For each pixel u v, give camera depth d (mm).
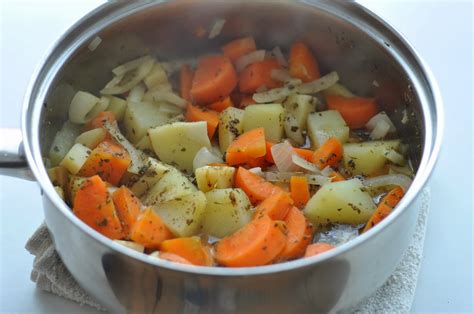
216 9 634
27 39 710
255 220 542
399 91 612
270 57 661
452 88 683
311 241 561
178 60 664
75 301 562
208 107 652
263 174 595
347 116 644
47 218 526
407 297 557
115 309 529
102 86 640
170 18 632
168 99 646
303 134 638
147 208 550
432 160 518
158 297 496
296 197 581
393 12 734
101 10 603
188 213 560
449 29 723
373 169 611
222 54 665
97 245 488
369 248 494
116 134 612
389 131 629
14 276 574
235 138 619
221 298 485
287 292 486
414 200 499
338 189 572
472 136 653
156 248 545
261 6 632
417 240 582
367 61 628
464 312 563
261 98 643
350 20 611
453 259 585
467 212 609
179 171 601
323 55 651
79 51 597
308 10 624
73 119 619
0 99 669
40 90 565
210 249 548
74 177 580
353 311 549
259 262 529
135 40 634
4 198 611
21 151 525
